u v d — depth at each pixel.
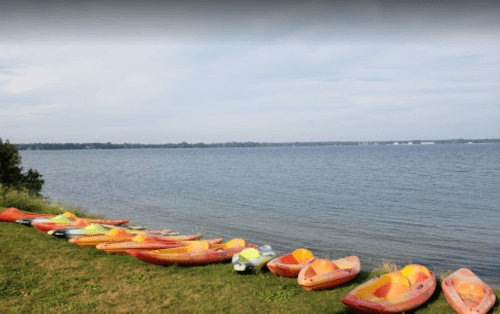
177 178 53.19
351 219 22.97
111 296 7.41
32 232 12.03
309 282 7.98
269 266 9.00
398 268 12.96
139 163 103.06
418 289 7.77
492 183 41.38
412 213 24.78
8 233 11.48
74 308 6.77
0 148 20.78
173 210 26.28
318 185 42.28
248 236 18.52
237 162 103.69
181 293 7.73
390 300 7.17
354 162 91.31
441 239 17.72
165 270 9.33
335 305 7.38
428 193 34.19
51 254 9.88
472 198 30.92
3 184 20.50
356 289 7.55
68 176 57.06
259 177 54.16
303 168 73.44
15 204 17.62
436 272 12.98
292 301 7.50
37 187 22.17
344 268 8.96
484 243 16.88
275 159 121.62
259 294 7.82
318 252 15.70
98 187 41.31
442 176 50.31
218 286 8.26
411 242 17.22
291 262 9.95
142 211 25.84
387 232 19.33
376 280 8.03
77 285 7.94
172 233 14.73
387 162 89.00
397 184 41.97
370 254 15.32
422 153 149.75
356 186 40.62
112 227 14.08
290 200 31.17
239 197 33.09
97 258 10.00
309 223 21.78
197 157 152.25
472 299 7.57
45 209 17.92
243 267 9.08
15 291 7.33
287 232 19.38
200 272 9.38
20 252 9.71
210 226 20.86
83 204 28.70
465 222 21.73
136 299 7.32
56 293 7.41
